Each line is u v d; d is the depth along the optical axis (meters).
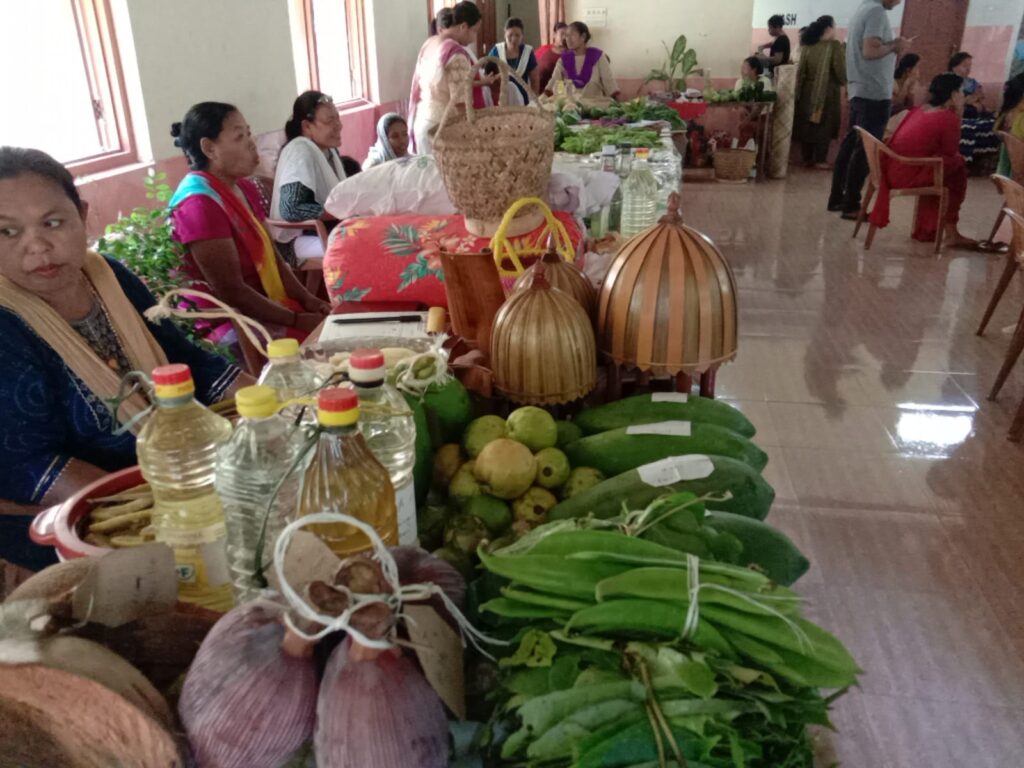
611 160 3.03
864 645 2.00
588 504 1.03
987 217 6.19
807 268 4.91
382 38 5.79
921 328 3.94
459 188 1.67
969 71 7.54
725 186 7.40
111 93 3.17
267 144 4.14
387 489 0.75
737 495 1.05
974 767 1.68
